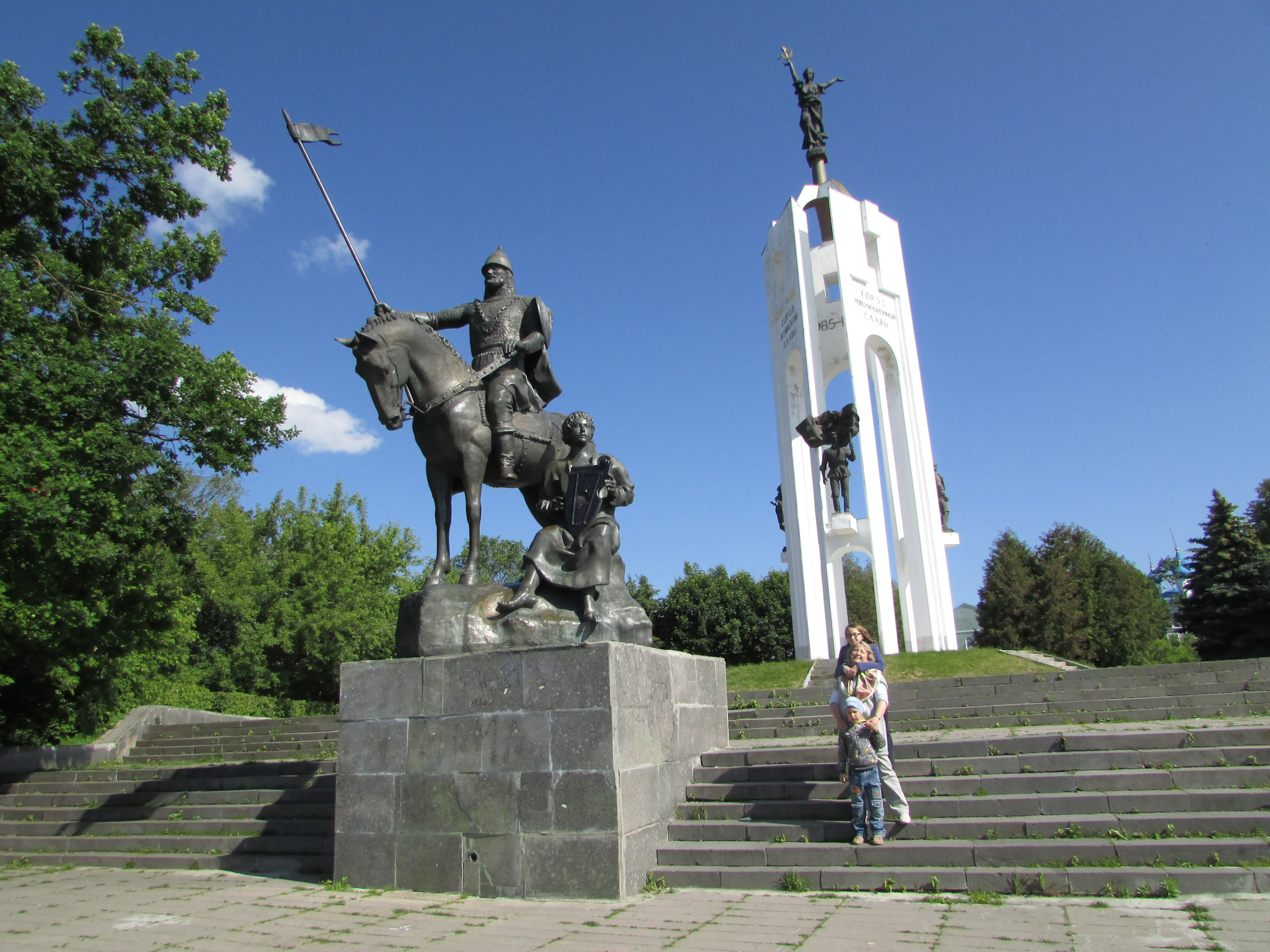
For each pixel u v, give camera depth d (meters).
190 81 16.53
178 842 10.83
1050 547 52.03
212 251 16.66
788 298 31.16
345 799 7.82
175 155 16.30
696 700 9.56
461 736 7.52
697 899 6.71
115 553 13.02
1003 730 12.14
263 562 36.16
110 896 8.09
